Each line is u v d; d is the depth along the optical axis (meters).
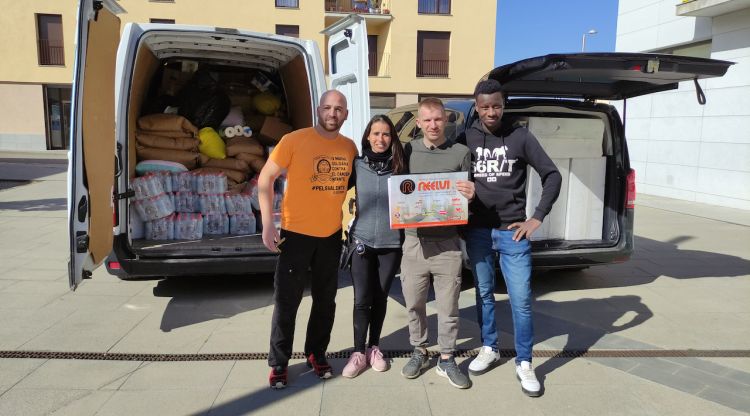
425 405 2.91
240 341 3.69
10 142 22.44
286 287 3.01
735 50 9.79
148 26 4.32
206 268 4.23
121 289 4.73
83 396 2.92
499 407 2.90
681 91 10.95
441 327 3.16
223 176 4.97
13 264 5.43
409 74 23.56
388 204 3.03
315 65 4.90
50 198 9.88
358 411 2.84
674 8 11.29
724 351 3.67
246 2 22.23
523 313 3.06
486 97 3.03
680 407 2.93
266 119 5.81
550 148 4.83
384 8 23.94
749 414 2.86
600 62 3.72
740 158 9.75
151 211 4.55
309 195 2.98
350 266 3.24
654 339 3.86
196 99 5.59
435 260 3.06
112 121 3.65
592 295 4.88
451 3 23.39
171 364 3.33
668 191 11.39
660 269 5.79
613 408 2.91
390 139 3.02
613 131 4.95
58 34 22.08
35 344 3.56
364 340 3.26
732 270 5.75
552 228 4.99
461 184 2.94
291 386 3.08
